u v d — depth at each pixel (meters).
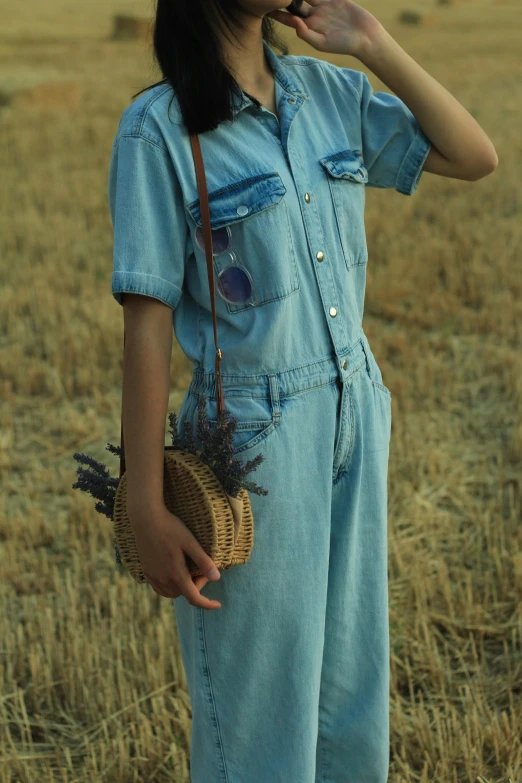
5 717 2.72
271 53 1.69
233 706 1.75
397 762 2.48
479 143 1.83
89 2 46.06
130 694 2.79
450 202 8.62
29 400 5.14
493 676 2.80
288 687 1.75
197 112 1.51
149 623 3.09
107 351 5.69
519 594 3.14
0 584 3.44
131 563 1.64
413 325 5.91
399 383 4.94
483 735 2.47
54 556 3.67
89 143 12.15
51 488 4.22
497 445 4.38
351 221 1.72
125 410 1.57
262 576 1.67
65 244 7.75
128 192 1.54
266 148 1.60
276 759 1.78
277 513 1.64
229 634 1.70
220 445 1.55
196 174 1.54
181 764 2.50
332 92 1.77
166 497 1.61
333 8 1.75
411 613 3.12
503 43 25.47
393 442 4.35
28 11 39.19
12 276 6.98
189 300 1.69
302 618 1.71
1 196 9.35
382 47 1.73
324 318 1.66
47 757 2.60
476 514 3.74
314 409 1.65
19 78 15.28
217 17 1.52
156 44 1.55
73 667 2.89
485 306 6.00
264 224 1.55
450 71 19.05
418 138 1.81
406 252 7.09
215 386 1.62
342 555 1.80
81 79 18.25
